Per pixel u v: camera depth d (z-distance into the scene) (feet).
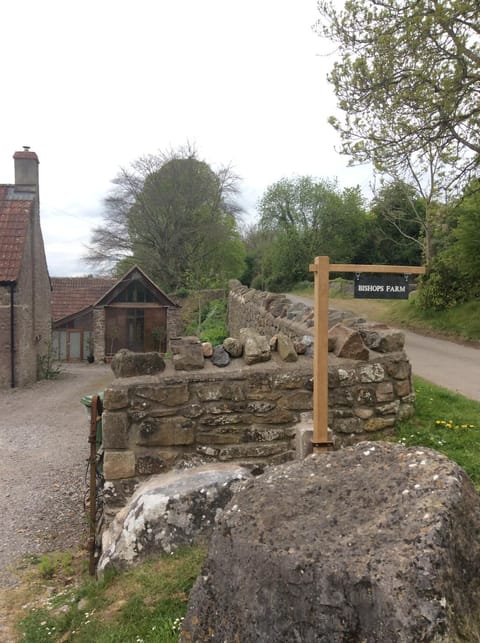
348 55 43.39
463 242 58.54
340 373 16.20
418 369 35.68
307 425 15.39
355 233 133.59
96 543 16.28
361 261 132.46
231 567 7.32
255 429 15.58
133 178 116.47
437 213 62.13
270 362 16.16
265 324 36.01
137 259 117.08
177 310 95.04
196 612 7.61
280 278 136.56
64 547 19.48
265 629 6.79
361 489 7.79
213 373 15.57
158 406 15.30
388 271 13.99
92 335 98.02
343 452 8.94
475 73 40.93
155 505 13.37
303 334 21.25
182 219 116.37
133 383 15.24
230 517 7.82
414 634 5.83
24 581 16.55
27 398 55.01
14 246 64.23
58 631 12.16
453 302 62.54
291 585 6.70
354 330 16.87
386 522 6.98
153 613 10.84
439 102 41.01
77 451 33.47
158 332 94.17
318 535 7.07
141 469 15.24
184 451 15.43
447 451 15.74
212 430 15.48
